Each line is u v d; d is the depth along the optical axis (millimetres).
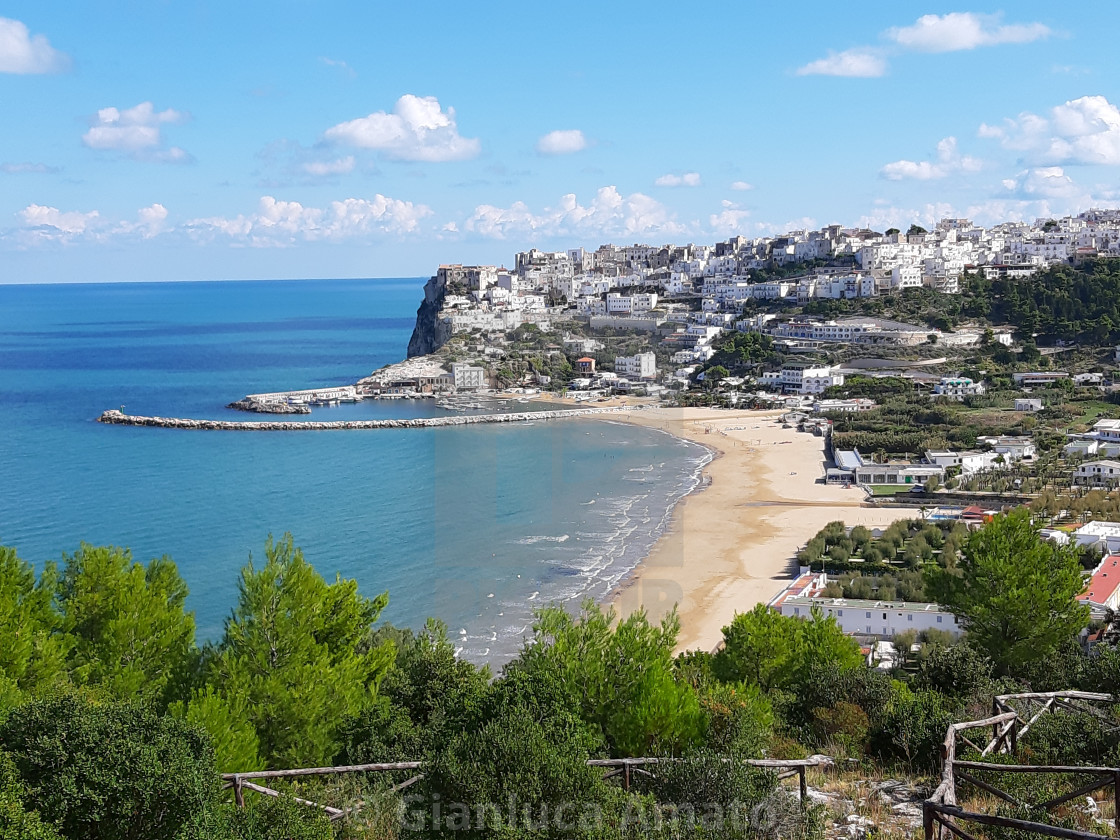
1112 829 12617
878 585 67625
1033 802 14023
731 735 15875
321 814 14102
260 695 22203
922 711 19781
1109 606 52094
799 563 77875
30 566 28438
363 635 27594
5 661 23125
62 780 10508
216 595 67688
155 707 22781
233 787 14469
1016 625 31172
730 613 61719
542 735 12109
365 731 21844
